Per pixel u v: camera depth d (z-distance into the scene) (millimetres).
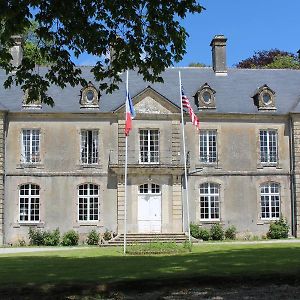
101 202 31969
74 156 32188
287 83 36125
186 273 14508
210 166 32781
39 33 13047
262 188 33094
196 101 33688
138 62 13703
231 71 36625
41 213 31625
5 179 31594
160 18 12820
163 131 32750
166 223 31922
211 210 32625
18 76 13727
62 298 11641
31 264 17984
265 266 15984
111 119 32625
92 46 13523
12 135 32000
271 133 33500
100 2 12828
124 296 11766
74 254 23031
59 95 33312
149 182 32125
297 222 32531
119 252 23953
